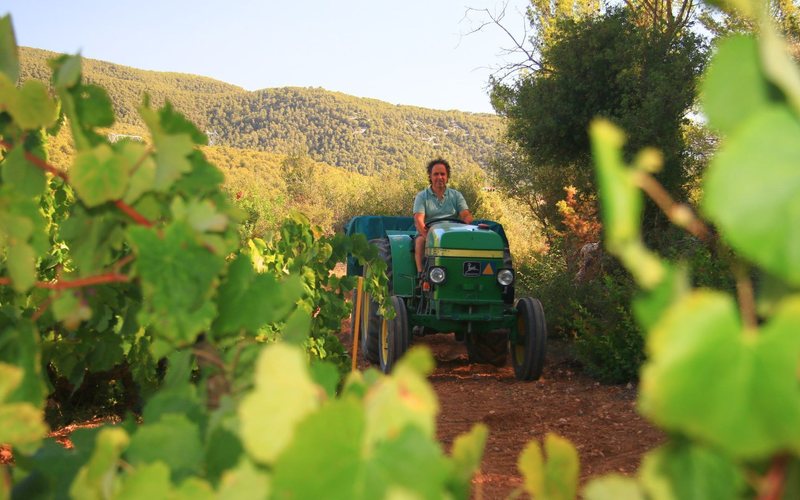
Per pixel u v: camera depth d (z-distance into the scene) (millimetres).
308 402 663
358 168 179875
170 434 876
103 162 979
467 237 7660
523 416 5867
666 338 464
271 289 1042
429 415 646
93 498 792
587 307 9375
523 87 14195
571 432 5312
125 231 1046
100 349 3248
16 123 1039
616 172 464
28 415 818
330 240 4734
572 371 8094
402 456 578
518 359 7973
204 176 1063
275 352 667
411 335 7805
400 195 33781
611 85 12492
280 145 188625
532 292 10656
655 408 462
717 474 531
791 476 503
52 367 4852
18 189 1028
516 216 24312
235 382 1007
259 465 687
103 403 5043
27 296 2912
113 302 1718
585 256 11523
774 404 450
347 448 575
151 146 1011
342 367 4461
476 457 731
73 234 1087
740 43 508
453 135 192625
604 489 620
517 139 14375
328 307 4508
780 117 458
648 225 11016
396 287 8125
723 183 456
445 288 7656
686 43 12047
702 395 457
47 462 1131
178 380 1133
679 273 491
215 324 1036
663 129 11289
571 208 14477
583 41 12891
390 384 651
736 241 453
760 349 458
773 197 450
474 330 7848
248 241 4340
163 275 939
